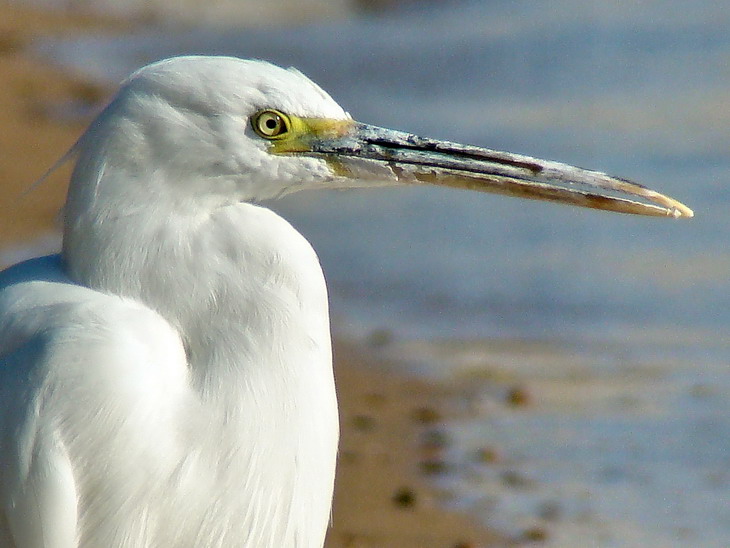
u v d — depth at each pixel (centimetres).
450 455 1248
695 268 1822
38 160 2459
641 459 1232
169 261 681
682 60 3388
